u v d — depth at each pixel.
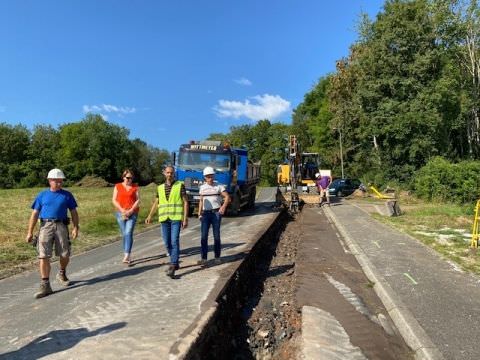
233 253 11.07
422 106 34.62
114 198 10.15
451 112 36.56
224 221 18.72
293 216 23.42
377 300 8.27
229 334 7.18
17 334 6.00
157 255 11.20
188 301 7.17
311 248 13.62
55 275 9.38
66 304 7.25
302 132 84.56
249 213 22.42
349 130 47.28
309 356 5.79
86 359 5.12
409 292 8.14
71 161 87.12
